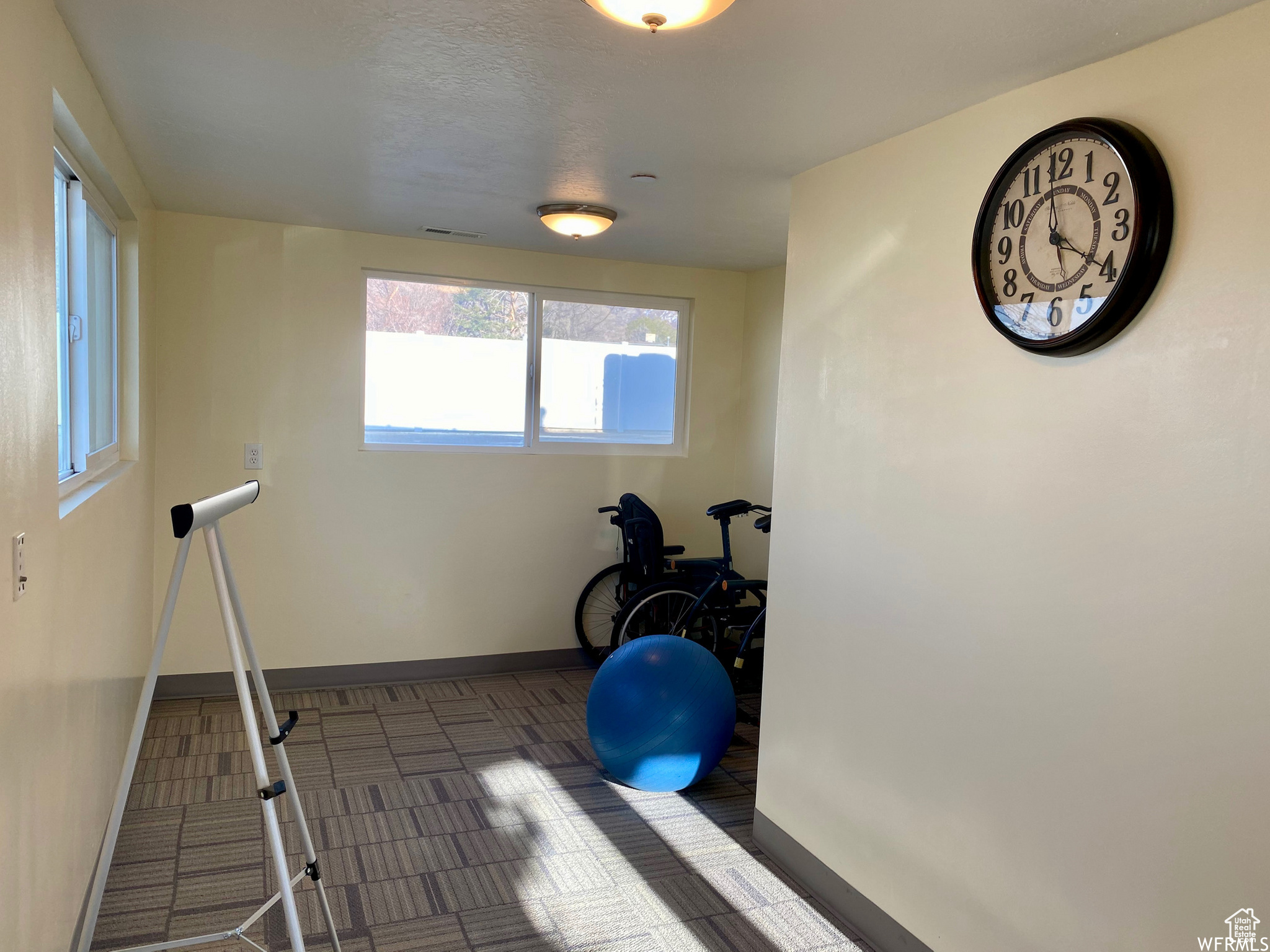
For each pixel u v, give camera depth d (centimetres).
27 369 153
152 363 383
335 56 203
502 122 247
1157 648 172
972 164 216
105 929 237
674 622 480
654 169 289
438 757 363
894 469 241
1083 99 188
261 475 421
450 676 468
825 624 270
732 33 179
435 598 461
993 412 209
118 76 219
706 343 510
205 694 419
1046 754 195
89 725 223
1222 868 160
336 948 218
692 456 513
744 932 250
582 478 489
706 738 323
